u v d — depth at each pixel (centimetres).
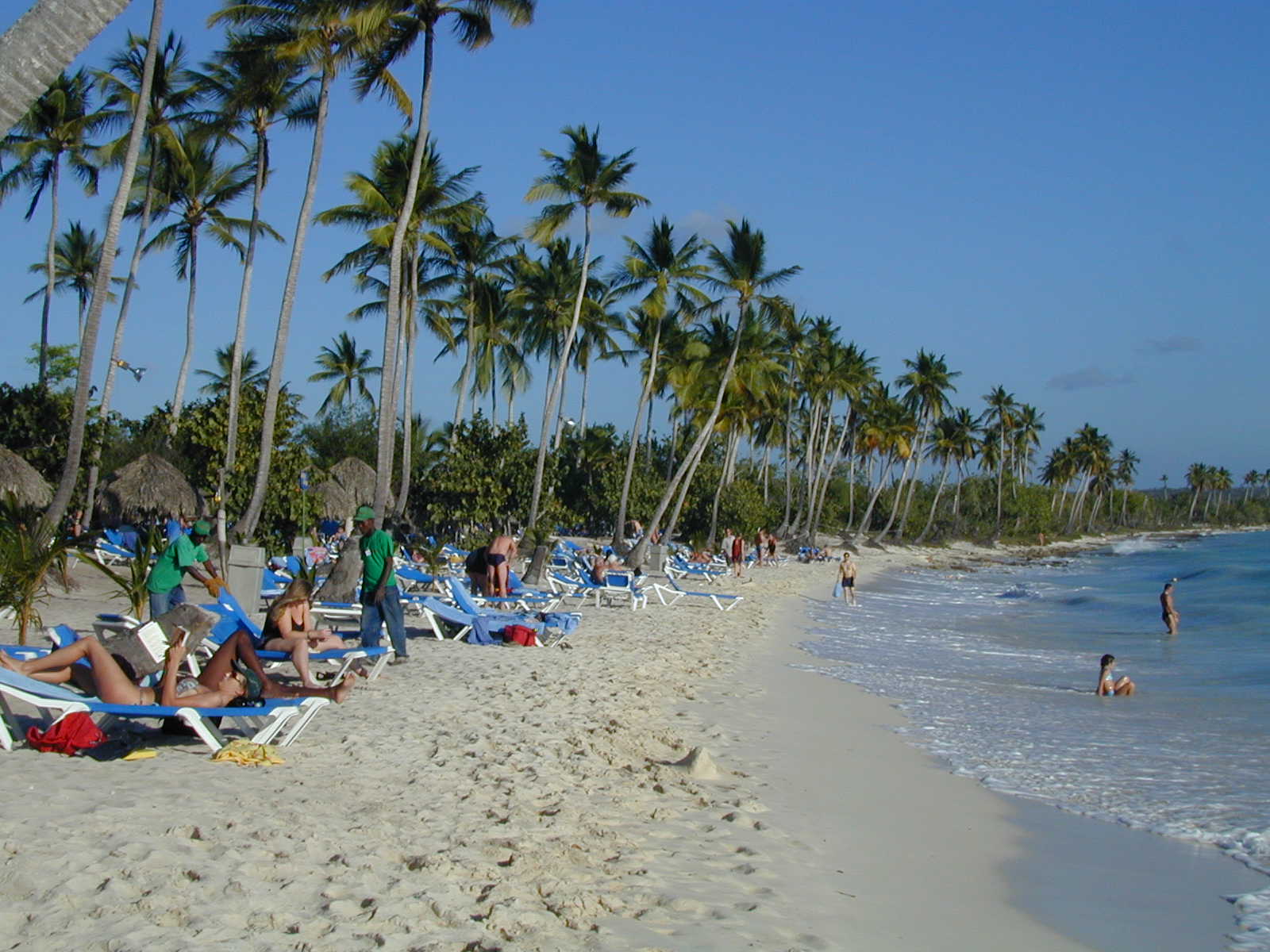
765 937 466
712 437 5859
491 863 523
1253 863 652
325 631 949
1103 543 10794
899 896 558
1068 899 578
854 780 827
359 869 481
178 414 3089
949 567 6281
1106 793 823
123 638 714
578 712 949
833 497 8412
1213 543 9925
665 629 1816
